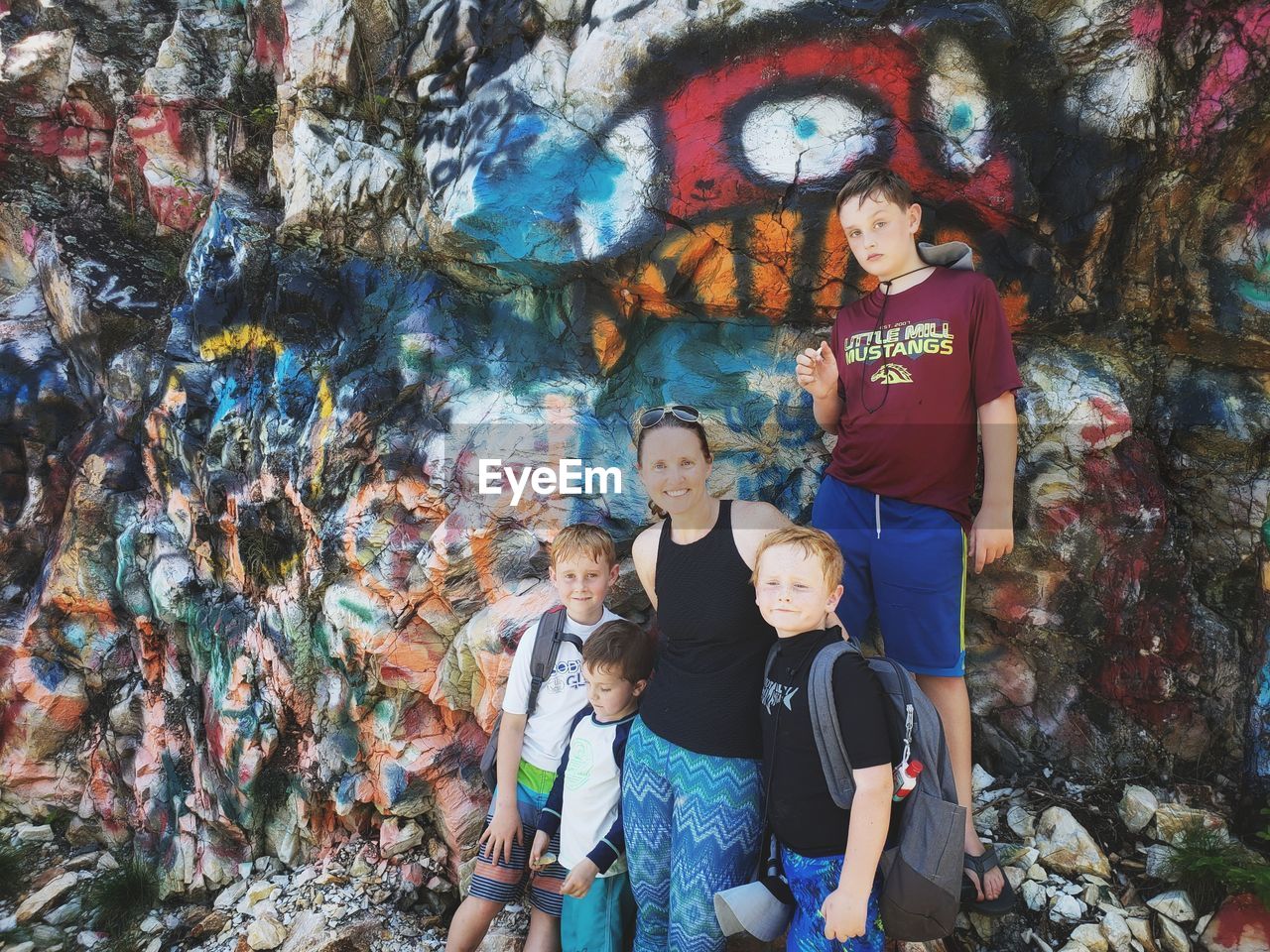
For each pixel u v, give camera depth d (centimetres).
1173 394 302
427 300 360
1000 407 215
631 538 311
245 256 408
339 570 339
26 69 517
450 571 312
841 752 184
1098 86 260
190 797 398
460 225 309
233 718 374
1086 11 258
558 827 245
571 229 299
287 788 368
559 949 250
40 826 446
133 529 442
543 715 252
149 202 513
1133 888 245
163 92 480
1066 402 281
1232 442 292
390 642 321
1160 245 280
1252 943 225
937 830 183
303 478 355
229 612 401
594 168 296
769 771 199
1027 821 265
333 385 366
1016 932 234
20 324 515
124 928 373
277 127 420
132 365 460
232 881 372
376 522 329
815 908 193
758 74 271
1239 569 293
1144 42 260
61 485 490
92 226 521
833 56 264
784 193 274
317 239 392
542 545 314
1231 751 276
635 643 233
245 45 499
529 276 327
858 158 267
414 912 314
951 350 216
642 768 217
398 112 369
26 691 453
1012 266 279
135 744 441
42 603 455
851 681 184
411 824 331
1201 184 274
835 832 190
